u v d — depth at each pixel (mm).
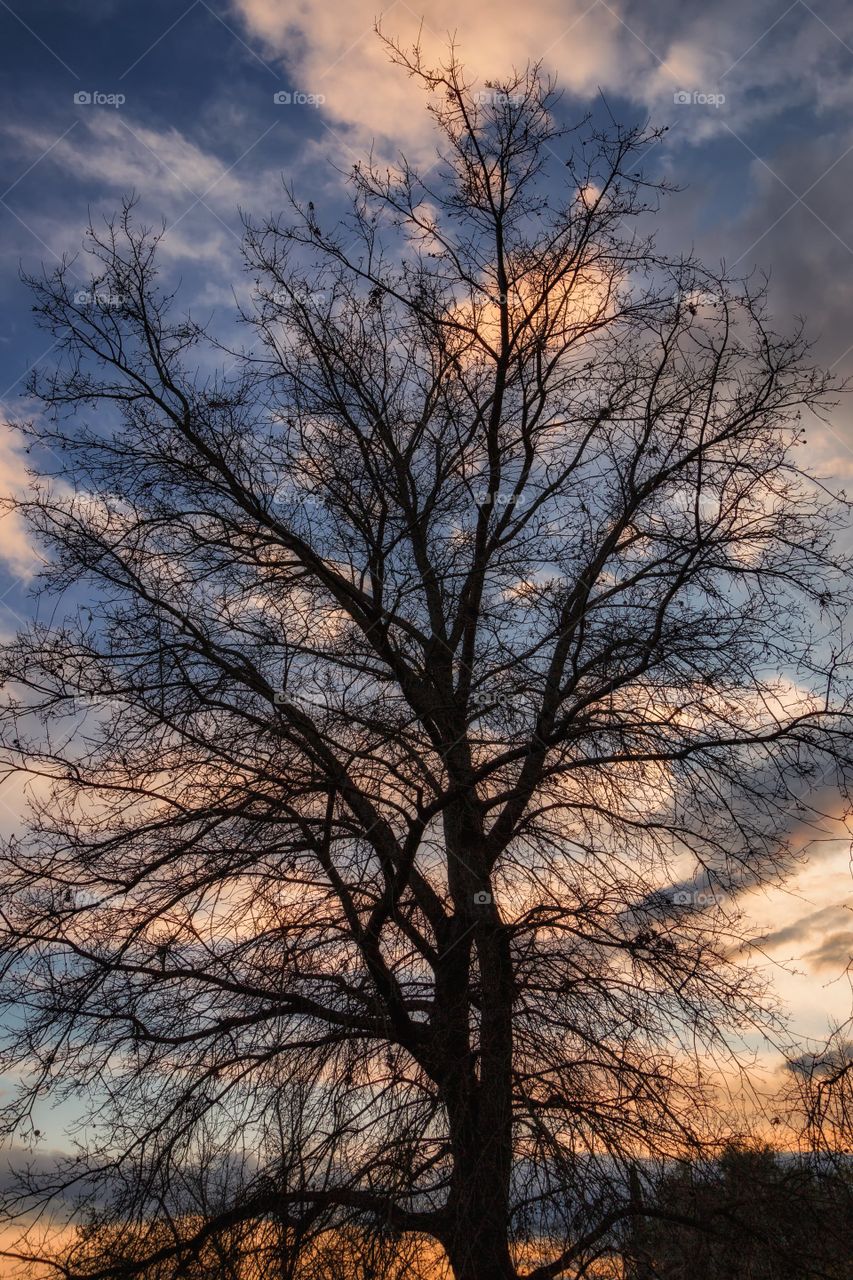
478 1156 7703
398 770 9125
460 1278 7773
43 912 8977
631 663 9445
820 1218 8305
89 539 9438
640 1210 7973
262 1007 9016
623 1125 8227
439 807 8742
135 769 9273
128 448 9922
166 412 9812
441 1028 8648
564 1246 7961
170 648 9180
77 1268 8305
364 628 10109
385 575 9734
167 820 9297
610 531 10469
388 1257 7285
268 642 9242
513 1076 8180
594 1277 7980
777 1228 8266
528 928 8953
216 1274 7793
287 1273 7527
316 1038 8812
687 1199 8328
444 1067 8227
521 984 8594
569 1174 7715
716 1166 8500
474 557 10711
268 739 9242
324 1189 7758
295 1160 7812
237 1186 8297
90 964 8961
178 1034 9070
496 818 10219
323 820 8922
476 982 8836
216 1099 8680
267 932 8719
